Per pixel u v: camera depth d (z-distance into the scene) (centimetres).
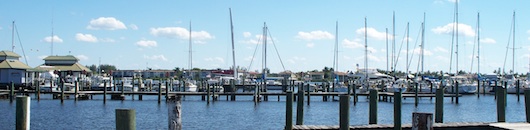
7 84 6762
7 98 5856
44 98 6019
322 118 3953
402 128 2070
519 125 1991
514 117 4262
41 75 8581
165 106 4969
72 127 3195
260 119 3756
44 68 8400
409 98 6575
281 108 4812
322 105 5312
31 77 7231
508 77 9725
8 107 4656
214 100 5759
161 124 3375
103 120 3616
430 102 6016
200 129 3147
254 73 13250
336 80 8838
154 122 3494
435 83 7688
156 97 6556
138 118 3753
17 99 1534
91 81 8069
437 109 2734
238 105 5194
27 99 1549
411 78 8606
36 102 5362
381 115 4231
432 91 7188
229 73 14438
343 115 1880
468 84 7962
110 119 3684
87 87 7419
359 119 3934
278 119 3759
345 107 1878
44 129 3084
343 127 1880
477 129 2083
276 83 9206
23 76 6938
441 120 2719
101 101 5609
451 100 6178
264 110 4569
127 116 1084
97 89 7500
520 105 5712
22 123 1530
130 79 10356
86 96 5862
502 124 2034
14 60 7125
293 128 2064
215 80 9706
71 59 9994
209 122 3538
